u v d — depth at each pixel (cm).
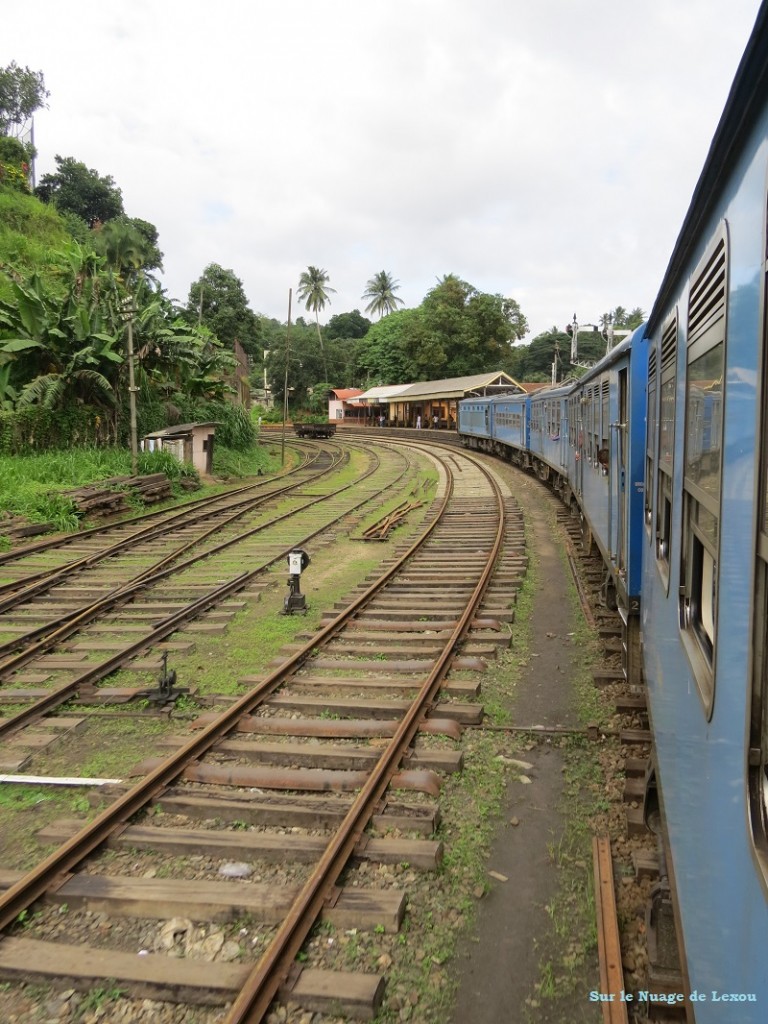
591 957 355
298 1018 319
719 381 226
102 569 1180
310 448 4197
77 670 750
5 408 2058
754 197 179
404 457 3481
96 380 2141
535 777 535
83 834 430
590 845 445
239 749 553
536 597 995
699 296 284
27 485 1656
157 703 655
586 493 1126
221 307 5369
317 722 595
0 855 444
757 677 168
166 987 330
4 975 343
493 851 446
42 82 5050
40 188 4991
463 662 732
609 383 832
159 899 383
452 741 578
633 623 666
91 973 338
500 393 4431
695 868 235
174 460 2134
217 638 849
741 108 182
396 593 1004
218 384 2845
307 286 7556
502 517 1541
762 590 166
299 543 1386
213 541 1418
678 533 323
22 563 1226
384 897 385
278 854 426
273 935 366
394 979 341
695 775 247
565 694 676
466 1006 329
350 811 448
